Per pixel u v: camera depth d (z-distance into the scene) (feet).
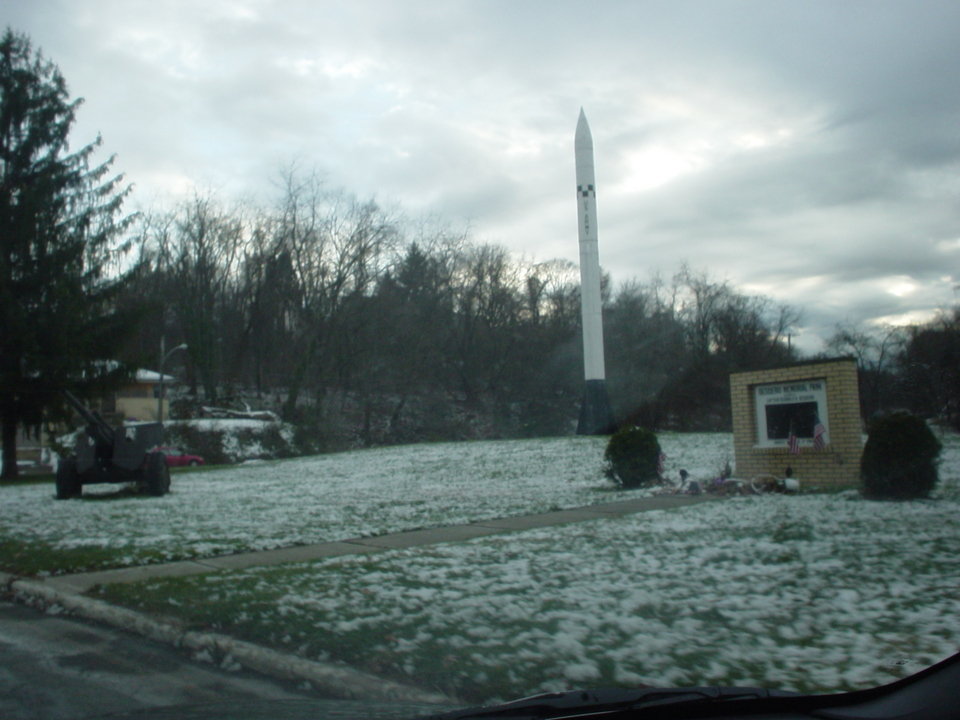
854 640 17.54
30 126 106.93
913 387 152.46
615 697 11.44
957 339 139.44
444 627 20.16
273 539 37.70
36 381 104.37
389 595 23.99
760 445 56.08
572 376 216.54
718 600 21.65
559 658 17.22
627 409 187.73
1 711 16.31
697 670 15.99
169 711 11.63
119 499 64.34
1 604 27.91
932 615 19.17
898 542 28.68
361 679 17.12
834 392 51.47
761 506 42.63
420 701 15.96
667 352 194.70
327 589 25.26
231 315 215.31
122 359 113.60
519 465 84.89
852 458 50.31
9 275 102.78
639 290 207.00
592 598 22.49
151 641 22.20
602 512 44.55
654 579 24.61
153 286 191.52
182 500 61.31
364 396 204.85
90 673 19.19
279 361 208.74
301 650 19.44
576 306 225.15
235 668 19.48
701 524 36.60
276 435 163.02
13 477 105.19
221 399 197.67
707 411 189.37
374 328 197.26
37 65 109.91
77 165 111.34
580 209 142.20
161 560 33.04
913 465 42.01
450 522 42.24
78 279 107.45
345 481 77.66
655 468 59.82
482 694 15.90
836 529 32.45
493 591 23.98
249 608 23.06
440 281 217.56
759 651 17.12
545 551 31.04
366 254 191.62
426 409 214.28
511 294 223.71
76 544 37.63
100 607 25.03
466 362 220.84
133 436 71.20
